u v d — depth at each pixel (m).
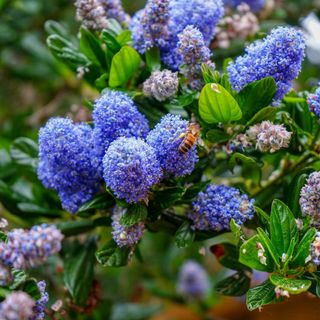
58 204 0.48
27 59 0.72
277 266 0.38
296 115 0.44
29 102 0.74
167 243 0.69
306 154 0.44
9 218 0.51
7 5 0.65
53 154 0.40
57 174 0.41
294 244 0.38
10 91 0.75
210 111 0.40
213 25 0.43
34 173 0.47
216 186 0.40
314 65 0.62
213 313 0.67
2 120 0.74
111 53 0.44
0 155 0.53
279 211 0.38
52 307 0.44
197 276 0.64
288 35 0.39
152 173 0.37
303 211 0.38
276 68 0.39
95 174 0.41
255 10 0.55
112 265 0.40
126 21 0.47
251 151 0.42
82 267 0.45
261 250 0.37
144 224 0.40
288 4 0.66
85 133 0.41
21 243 0.35
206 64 0.40
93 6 0.44
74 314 0.50
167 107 0.42
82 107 0.55
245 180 0.46
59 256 0.50
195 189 0.41
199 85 0.41
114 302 0.65
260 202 0.44
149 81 0.41
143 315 0.64
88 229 0.45
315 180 0.37
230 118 0.40
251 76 0.40
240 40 0.50
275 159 0.45
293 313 0.47
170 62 0.43
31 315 0.36
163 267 0.68
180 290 0.65
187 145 0.37
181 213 0.43
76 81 0.68
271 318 0.48
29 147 0.48
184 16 0.43
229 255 0.44
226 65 0.43
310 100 0.40
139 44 0.43
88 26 0.44
